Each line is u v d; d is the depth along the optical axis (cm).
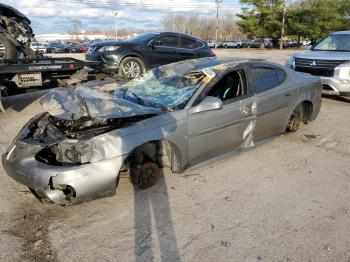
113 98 373
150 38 1059
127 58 1010
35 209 349
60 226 320
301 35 5403
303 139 568
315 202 366
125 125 346
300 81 541
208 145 408
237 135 441
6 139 555
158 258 277
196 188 392
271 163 467
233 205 357
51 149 339
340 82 770
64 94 393
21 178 332
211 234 308
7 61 702
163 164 395
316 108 591
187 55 1124
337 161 478
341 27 5181
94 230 314
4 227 318
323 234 310
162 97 417
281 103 496
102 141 324
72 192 318
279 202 365
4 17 752
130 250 287
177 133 370
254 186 400
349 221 330
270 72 496
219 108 387
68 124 365
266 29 5431
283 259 277
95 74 862
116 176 327
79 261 274
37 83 740
